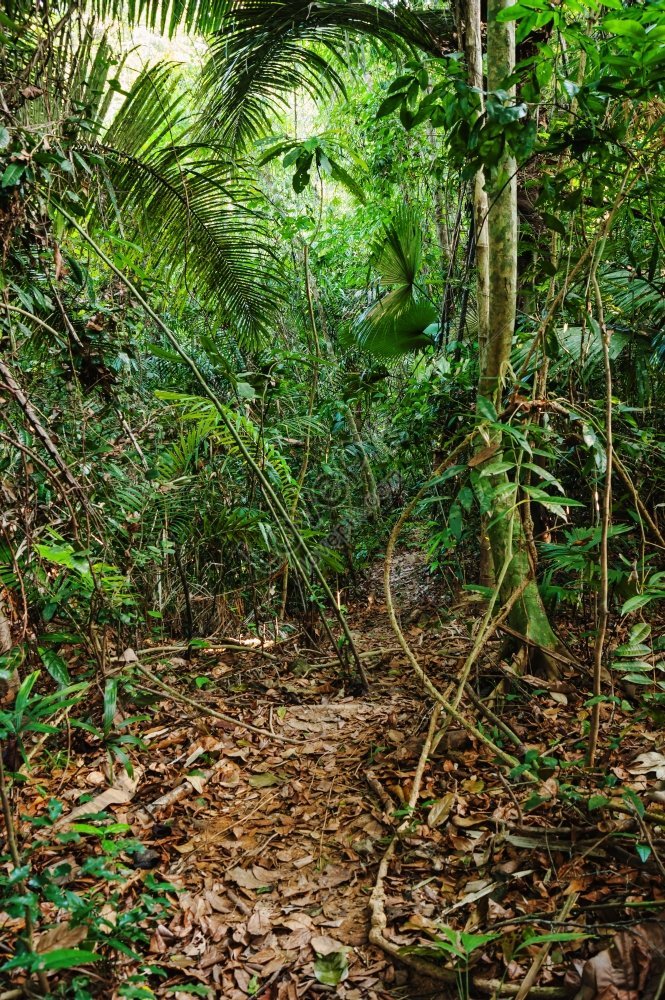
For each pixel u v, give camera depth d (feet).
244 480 13.30
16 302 8.87
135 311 11.21
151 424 12.89
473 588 7.88
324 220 23.35
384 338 17.74
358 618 16.03
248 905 6.35
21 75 8.09
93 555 8.67
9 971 5.10
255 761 8.90
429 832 7.00
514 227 9.18
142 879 6.57
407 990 5.30
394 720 9.50
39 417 8.82
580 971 4.95
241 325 14.35
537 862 6.27
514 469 9.64
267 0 12.28
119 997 4.97
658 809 6.46
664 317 10.48
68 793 7.79
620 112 8.48
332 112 21.99
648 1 6.56
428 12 12.56
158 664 11.15
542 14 6.82
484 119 7.35
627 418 9.00
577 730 8.45
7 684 7.58
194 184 11.69
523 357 9.61
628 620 10.78
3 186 6.85
